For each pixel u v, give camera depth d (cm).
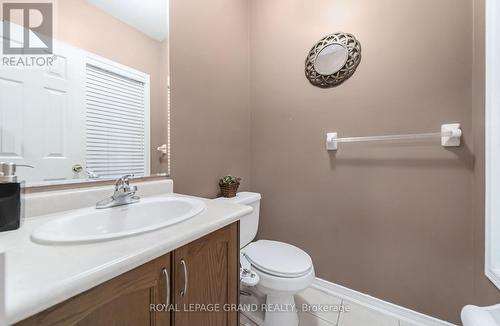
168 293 55
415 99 112
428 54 109
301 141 151
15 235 54
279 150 162
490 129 88
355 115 130
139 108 102
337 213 138
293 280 99
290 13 154
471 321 64
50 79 75
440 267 109
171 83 116
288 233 158
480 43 94
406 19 114
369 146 126
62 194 74
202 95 134
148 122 106
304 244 151
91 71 85
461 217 103
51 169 75
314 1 143
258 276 103
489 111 88
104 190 86
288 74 156
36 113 72
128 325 47
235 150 161
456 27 103
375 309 124
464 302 103
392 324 115
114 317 44
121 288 45
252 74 175
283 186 160
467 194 102
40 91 72
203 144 135
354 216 132
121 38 95
